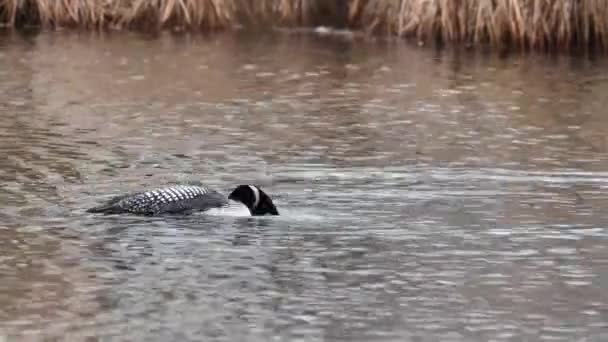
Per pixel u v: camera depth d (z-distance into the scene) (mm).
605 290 26188
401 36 59562
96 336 23406
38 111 43406
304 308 25031
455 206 32406
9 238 28984
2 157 36719
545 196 33438
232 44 57938
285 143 39406
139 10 61188
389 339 23500
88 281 26328
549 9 56906
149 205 30734
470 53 56438
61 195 32594
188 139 39750
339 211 31766
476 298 25703
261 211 31031
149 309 24828
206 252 28266
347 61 54062
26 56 53594
